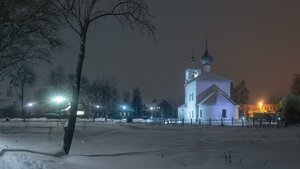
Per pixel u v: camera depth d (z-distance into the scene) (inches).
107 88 5595.5
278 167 839.1
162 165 918.4
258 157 987.9
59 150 1008.2
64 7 1018.1
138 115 5930.1
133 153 1131.3
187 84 4372.5
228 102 3814.0
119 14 1061.1
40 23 1289.4
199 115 3927.2
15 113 4530.0
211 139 1489.9
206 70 4539.9
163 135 1715.1
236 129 2146.9
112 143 1440.7
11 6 1259.2
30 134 1708.9
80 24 1024.2
